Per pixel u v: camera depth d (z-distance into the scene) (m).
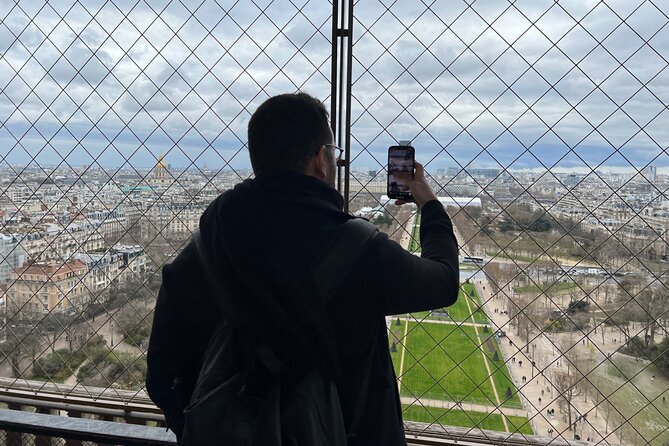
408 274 0.89
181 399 1.02
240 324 0.88
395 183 1.37
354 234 0.91
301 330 0.86
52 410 2.07
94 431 1.71
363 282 0.89
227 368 0.90
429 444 1.73
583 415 1.65
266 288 0.86
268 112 0.97
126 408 1.92
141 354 1.94
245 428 0.84
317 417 0.86
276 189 0.94
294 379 0.88
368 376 0.95
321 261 0.89
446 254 0.99
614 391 1.62
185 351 1.03
